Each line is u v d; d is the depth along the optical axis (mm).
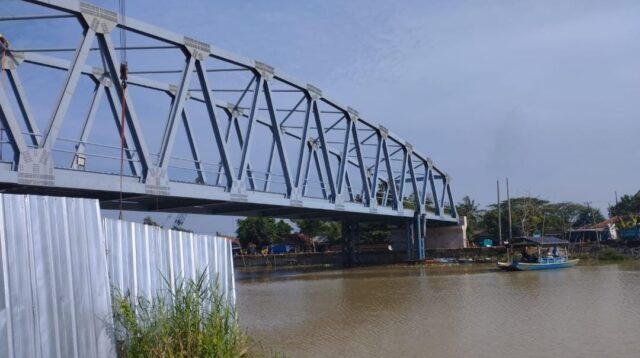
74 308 7176
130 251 8688
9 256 6324
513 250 63875
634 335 19125
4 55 27797
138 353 7848
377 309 28469
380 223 74938
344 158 49531
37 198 6824
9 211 6406
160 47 28547
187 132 36531
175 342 8078
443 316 25125
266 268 78000
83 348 7230
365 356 17688
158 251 9484
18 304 6348
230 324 9273
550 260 54469
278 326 24156
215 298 9320
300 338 21141
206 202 34000
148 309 8727
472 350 17984
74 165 24688
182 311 8508
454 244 79938
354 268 66812
